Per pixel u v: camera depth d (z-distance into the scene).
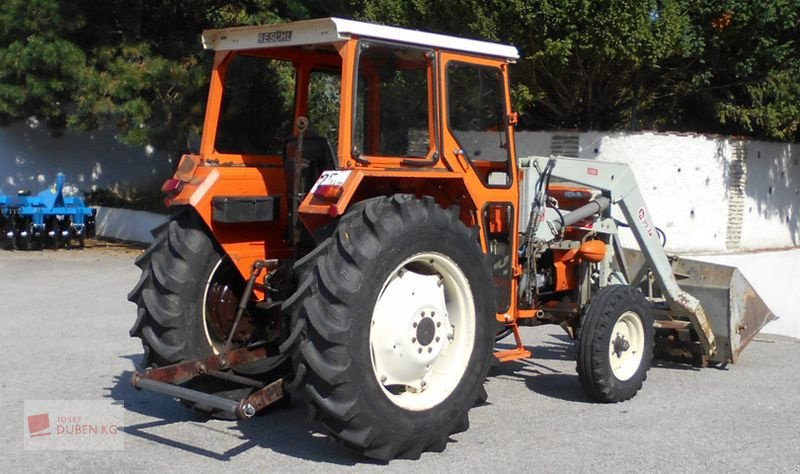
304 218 5.61
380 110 5.77
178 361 5.97
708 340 8.30
